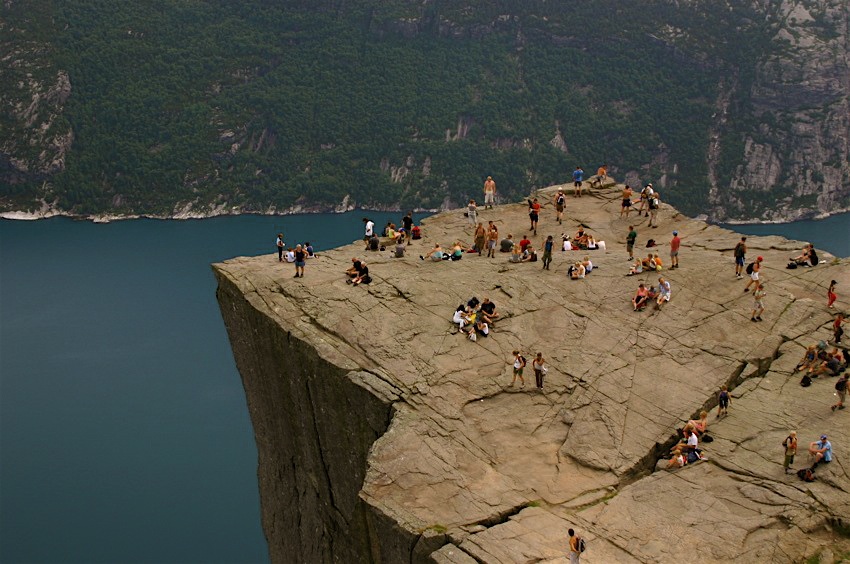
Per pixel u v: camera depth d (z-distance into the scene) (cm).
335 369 5122
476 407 4869
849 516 4019
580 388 4959
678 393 4900
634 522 4112
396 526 4178
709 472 4381
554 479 4447
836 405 4669
